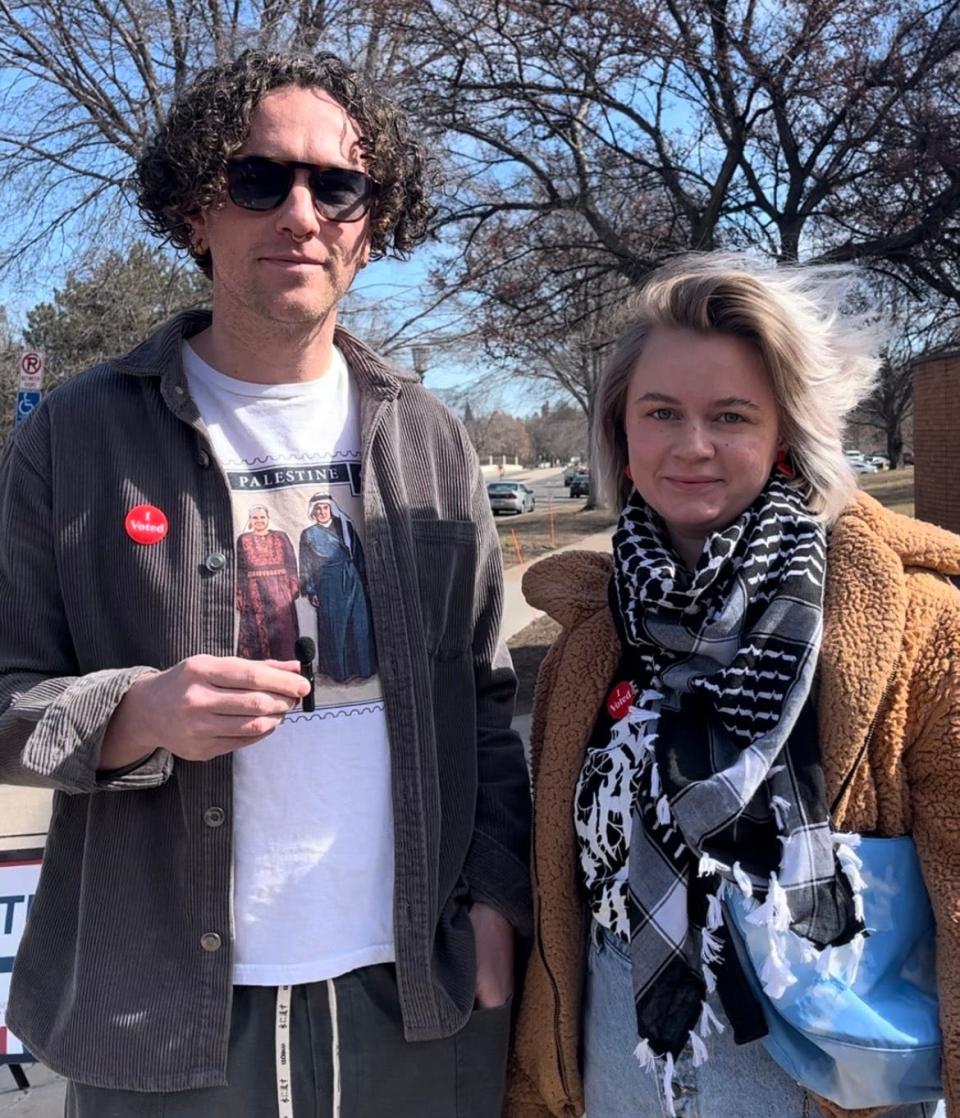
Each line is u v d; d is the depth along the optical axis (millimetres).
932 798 1464
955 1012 1387
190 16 10539
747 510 1624
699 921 1497
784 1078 1530
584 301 10641
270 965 1623
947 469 10891
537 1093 1875
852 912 1411
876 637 1476
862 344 1703
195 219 1784
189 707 1382
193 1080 1570
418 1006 1688
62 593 1631
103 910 1604
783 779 1449
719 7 8539
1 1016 2869
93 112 12234
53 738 1460
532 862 1856
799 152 9906
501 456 100375
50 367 15070
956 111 8789
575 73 9844
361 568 1746
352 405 1841
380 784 1703
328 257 1695
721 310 1618
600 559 1881
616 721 1702
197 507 1648
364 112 1742
